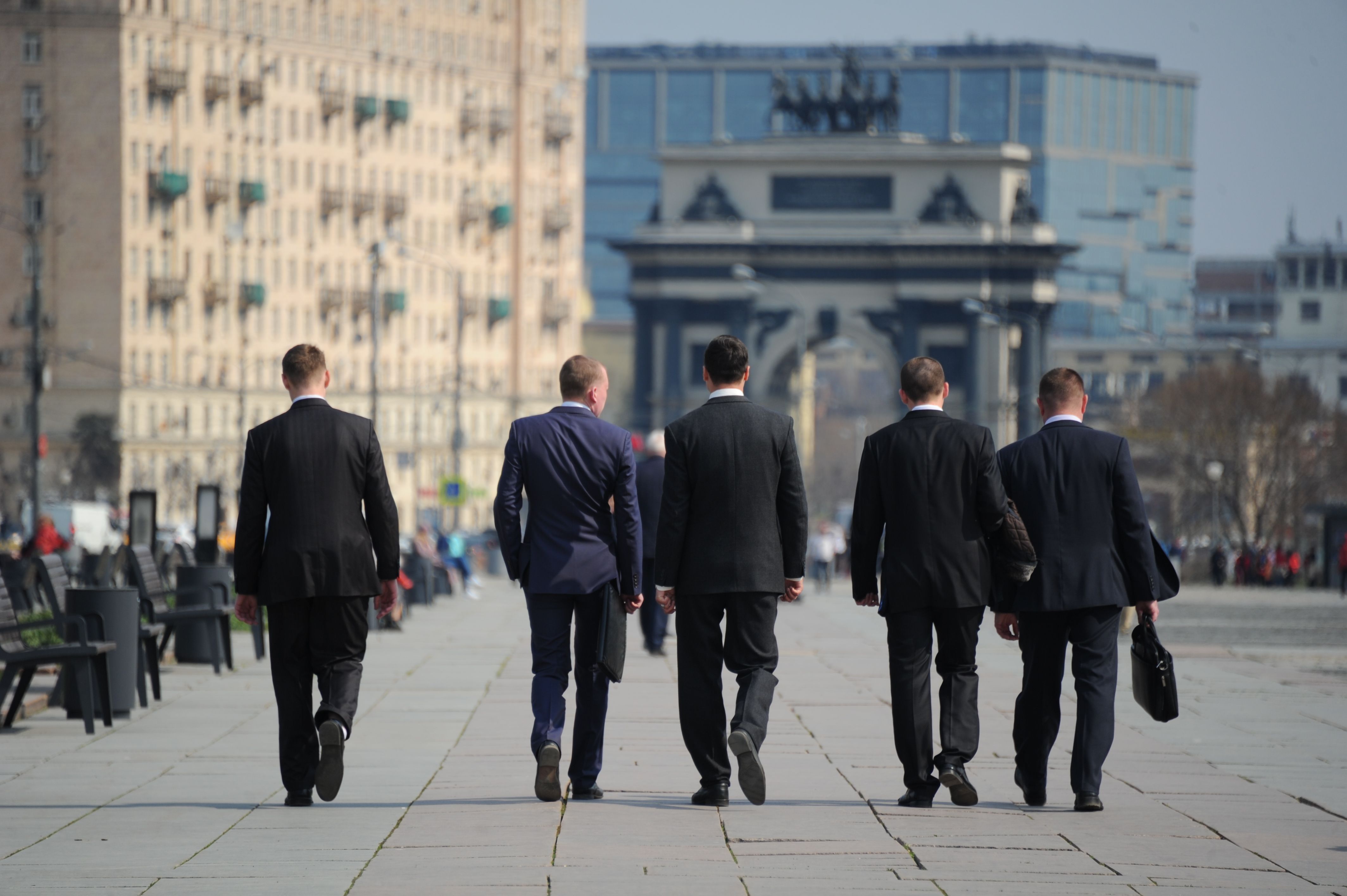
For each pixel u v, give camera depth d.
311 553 22.27
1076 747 22.77
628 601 22.78
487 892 17.67
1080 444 22.89
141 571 40.03
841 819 21.78
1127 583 22.84
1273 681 42.91
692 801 22.73
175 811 22.42
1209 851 20.16
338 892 17.69
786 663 46.97
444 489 142.25
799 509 22.34
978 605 22.42
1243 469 190.50
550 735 22.53
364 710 34.28
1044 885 18.23
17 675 38.91
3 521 188.50
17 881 18.27
